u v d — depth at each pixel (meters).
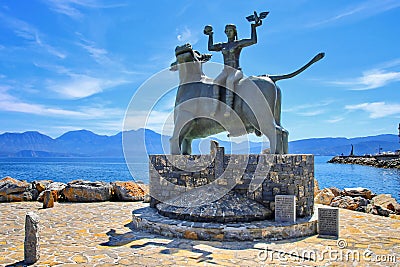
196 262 6.63
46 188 15.30
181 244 7.79
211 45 10.76
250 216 8.67
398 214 11.68
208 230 8.11
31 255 6.65
